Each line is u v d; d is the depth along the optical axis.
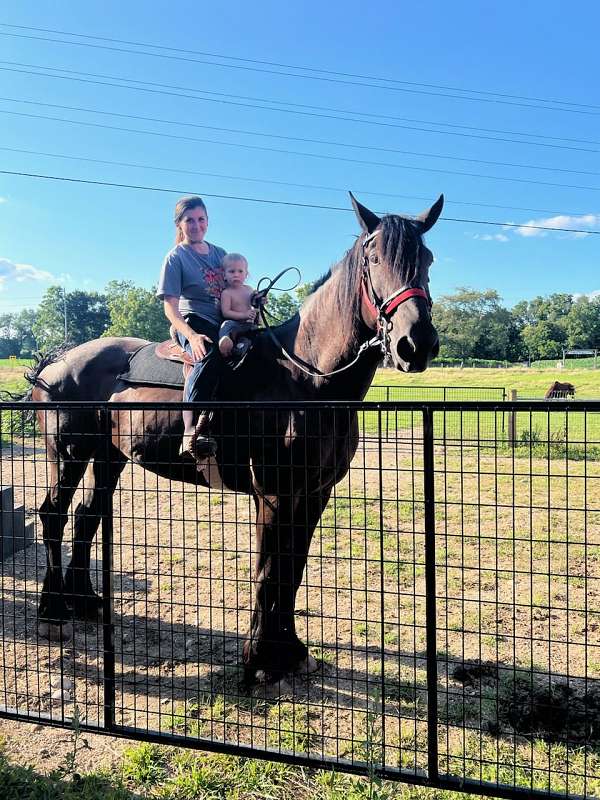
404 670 3.57
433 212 3.37
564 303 103.38
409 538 6.35
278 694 3.28
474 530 6.76
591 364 56.53
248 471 3.44
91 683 3.47
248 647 3.37
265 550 3.30
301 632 4.10
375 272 3.07
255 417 3.31
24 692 3.34
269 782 2.49
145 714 3.11
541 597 4.71
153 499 8.29
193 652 3.86
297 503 3.22
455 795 2.36
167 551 5.99
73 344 4.93
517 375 34.34
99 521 4.43
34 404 2.85
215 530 6.74
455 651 3.82
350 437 3.37
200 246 3.93
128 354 4.30
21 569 5.61
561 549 6.00
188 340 3.57
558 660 3.68
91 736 2.91
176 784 2.49
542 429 13.54
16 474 9.62
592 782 2.47
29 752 2.77
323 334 3.33
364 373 3.31
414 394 23.14
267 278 3.64
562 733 2.90
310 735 2.87
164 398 3.75
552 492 8.76
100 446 3.96
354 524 6.93
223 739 2.77
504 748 2.77
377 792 2.30
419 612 4.44
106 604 2.72
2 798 2.38
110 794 2.39
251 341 3.56
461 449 2.24
